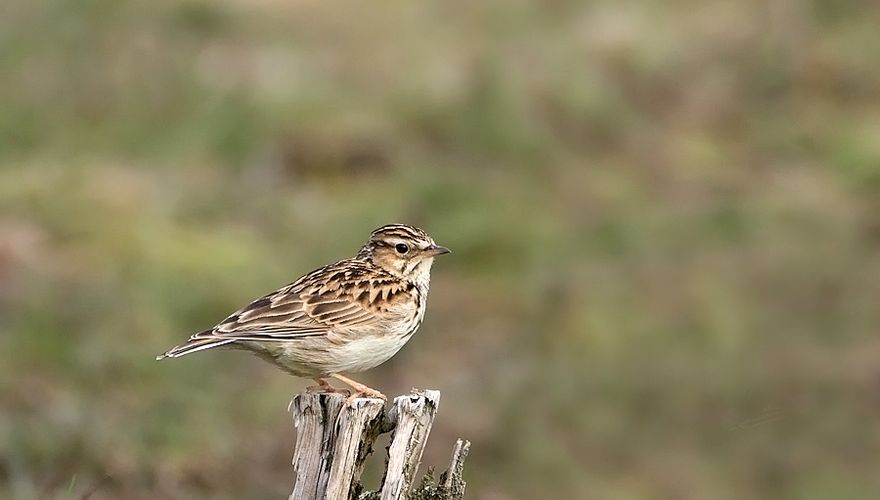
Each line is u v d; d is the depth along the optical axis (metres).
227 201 19.16
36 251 16.59
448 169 20.52
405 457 8.36
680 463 15.29
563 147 22.61
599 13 27.55
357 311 9.70
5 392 13.36
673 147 23.22
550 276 18.27
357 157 20.91
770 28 27.22
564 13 27.47
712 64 26.08
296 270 17.70
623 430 15.61
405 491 8.38
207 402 13.90
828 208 21.08
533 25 26.80
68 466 12.45
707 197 21.44
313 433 8.45
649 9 27.78
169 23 24.75
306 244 18.48
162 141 20.70
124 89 21.75
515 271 18.67
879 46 26.59
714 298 17.92
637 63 25.64
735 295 18.27
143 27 23.97
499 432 15.10
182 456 13.10
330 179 20.61
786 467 15.34
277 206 19.19
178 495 12.59
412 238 10.32
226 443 13.46
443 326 17.38
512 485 14.66
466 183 19.77
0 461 12.19
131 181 19.02
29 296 15.10
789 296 18.38
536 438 15.12
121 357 14.13
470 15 27.42
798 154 23.53
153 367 14.20
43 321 14.50
